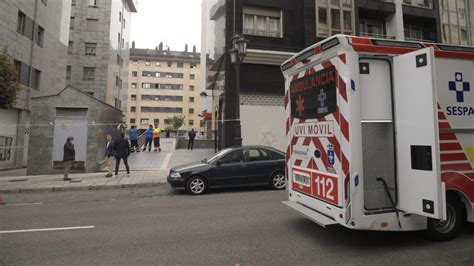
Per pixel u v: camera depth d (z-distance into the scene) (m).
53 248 4.34
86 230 5.19
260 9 16.89
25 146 19.88
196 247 4.29
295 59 5.05
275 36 16.95
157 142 19.55
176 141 23.73
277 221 5.54
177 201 7.58
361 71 3.96
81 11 33.47
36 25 21.16
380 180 4.07
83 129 13.54
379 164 4.10
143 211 6.56
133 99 72.69
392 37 19.31
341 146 3.95
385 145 4.15
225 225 5.33
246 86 15.91
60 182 10.56
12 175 14.53
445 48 4.34
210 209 6.58
